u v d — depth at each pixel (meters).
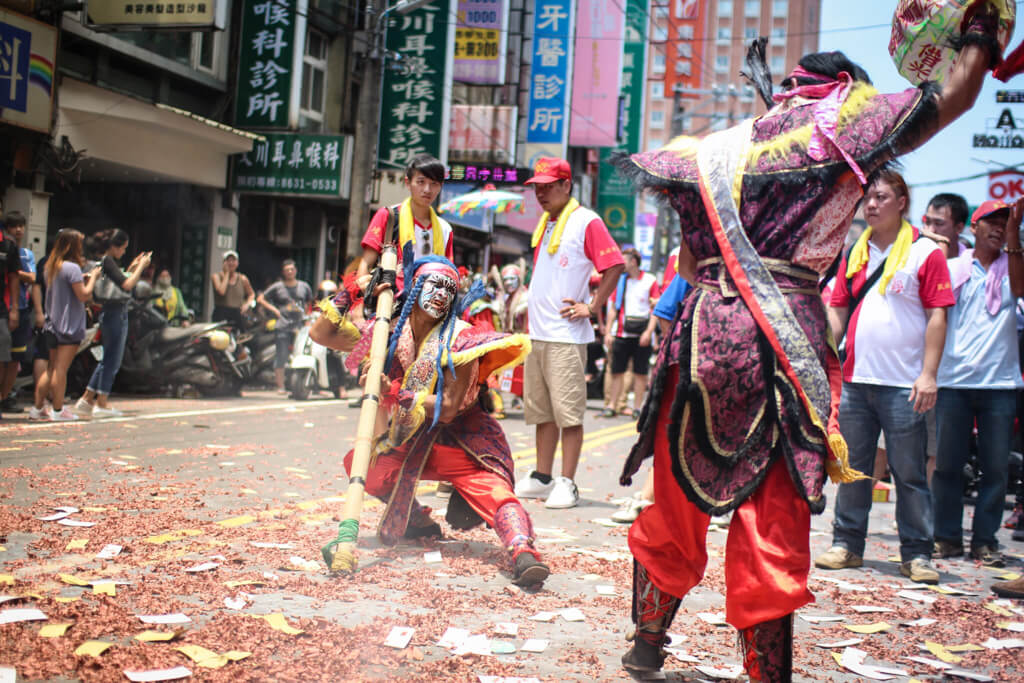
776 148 2.40
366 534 4.37
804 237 2.38
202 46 15.64
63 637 2.65
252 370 13.02
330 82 19.17
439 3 18.25
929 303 4.51
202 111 15.89
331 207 20.52
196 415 9.05
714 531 5.10
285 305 13.09
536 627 3.19
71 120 12.43
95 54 13.66
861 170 2.28
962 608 3.87
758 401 2.36
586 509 5.60
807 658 3.09
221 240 16.16
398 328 3.96
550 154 26.95
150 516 4.35
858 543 4.73
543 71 26.97
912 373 4.54
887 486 7.15
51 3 11.68
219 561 3.62
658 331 11.20
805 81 2.52
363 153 15.60
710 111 121.94
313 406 10.96
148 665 2.49
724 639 3.22
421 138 18.25
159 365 10.92
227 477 5.64
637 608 2.75
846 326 4.84
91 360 10.14
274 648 2.71
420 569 3.79
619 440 9.39
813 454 2.32
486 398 4.17
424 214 5.17
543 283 5.75
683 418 2.41
